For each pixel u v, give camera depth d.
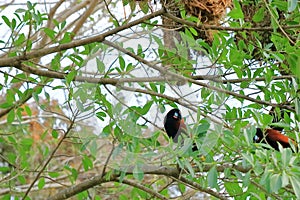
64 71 9.42
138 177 7.60
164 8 8.19
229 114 8.63
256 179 8.46
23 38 9.23
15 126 11.70
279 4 8.00
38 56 8.61
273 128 9.32
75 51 9.27
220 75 8.14
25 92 9.83
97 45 8.22
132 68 7.86
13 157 10.54
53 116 12.79
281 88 8.72
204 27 8.34
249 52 8.75
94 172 12.18
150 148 7.81
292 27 8.19
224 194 8.82
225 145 8.02
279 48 8.39
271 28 8.27
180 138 7.66
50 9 12.00
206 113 8.02
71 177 10.30
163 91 8.30
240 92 8.88
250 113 8.77
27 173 11.42
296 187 6.86
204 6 8.48
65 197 9.45
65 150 14.84
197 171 8.55
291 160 7.10
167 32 8.34
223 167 8.23
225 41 8.42
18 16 9.03
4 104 10.00
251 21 9.29
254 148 7.69
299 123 8.41
